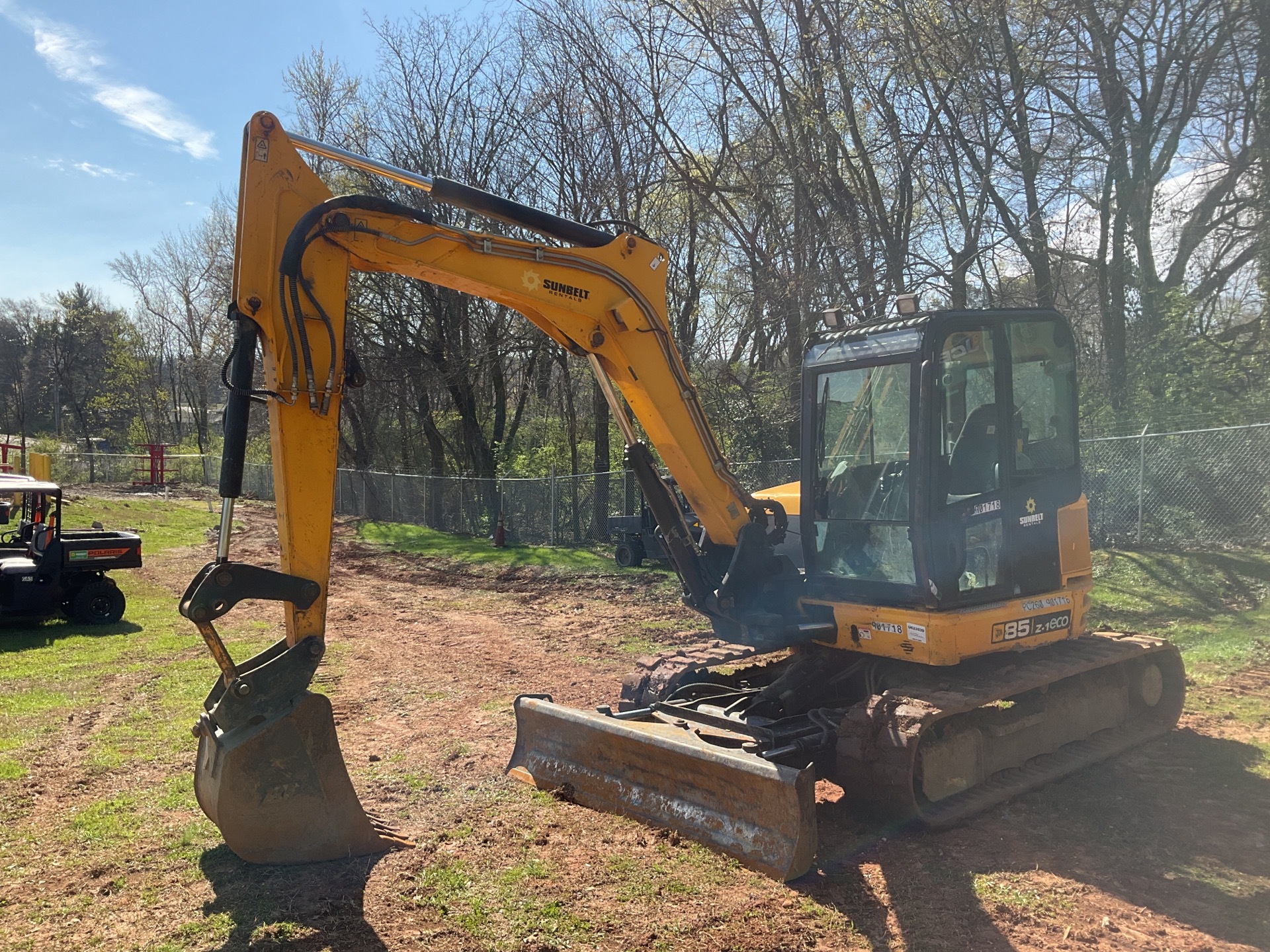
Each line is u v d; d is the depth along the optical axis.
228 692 4.31
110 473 42.47
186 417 64.69
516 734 6.61
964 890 4.21
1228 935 3.80
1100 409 15.52
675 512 6.16
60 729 7.16
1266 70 15.24
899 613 5.48
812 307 16.61
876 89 15.95
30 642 10.86
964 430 5.61
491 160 23.53
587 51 19.62
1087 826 4.94
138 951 3.71
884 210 16.33
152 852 4.71
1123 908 4.04
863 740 4.93
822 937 3.82
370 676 9.11
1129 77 15.98
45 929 3.91
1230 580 10.88
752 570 6.11
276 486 4.59
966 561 5.56
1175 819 5.02
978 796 5.19
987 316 5.68
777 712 5.94
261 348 4.70
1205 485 12.80
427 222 4.96
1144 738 6.30
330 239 4.63
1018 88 14.71
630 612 12.73
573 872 4.40
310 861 4.51
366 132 25.30
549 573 16.66
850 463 5.93
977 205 15.60
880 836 4.86
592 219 20.14
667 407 5.87
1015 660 5.86
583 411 27.30
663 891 4.20
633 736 5.05
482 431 27.58
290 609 4.49
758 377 18.52
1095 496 13.61
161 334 56.25
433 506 26.23
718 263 21.66
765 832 4.45
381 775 5.91
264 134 4.52
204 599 4.21
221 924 3.92
